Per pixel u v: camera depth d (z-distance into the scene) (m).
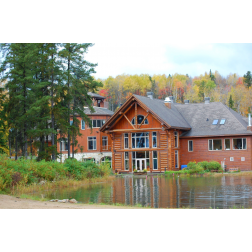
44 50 39.47
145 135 49.75
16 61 36.69
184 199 19.36
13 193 21.12
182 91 125.50
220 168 43.94
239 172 41.84
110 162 59.41
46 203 16.94
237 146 47.16
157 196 20.97
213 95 114.94
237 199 18.80
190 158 50.22
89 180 32.56
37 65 39.19
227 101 108.94
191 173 41.47
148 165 49.41
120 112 49.78
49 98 36.19
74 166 32.72
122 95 124.06
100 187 27.17
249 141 46.19
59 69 39.12
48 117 37.28
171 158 47.91
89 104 42.94
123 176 43.31
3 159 25.69
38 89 38.25
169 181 32.50
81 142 59.03
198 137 49.72
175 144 50.06
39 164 28.25
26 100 37.22
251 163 45.88
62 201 18.08
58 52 39.03
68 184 28.20
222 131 48.34
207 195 20.77
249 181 29.92
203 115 53.34
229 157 47.34
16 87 36.66
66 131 38.69
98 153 58.94
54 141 41.62
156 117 47.31
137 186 27.80
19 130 38.97
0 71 37.53
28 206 15.51
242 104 108.31
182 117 54.66
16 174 23.94
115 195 21.78
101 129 51.19
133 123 50.38
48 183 26.42
